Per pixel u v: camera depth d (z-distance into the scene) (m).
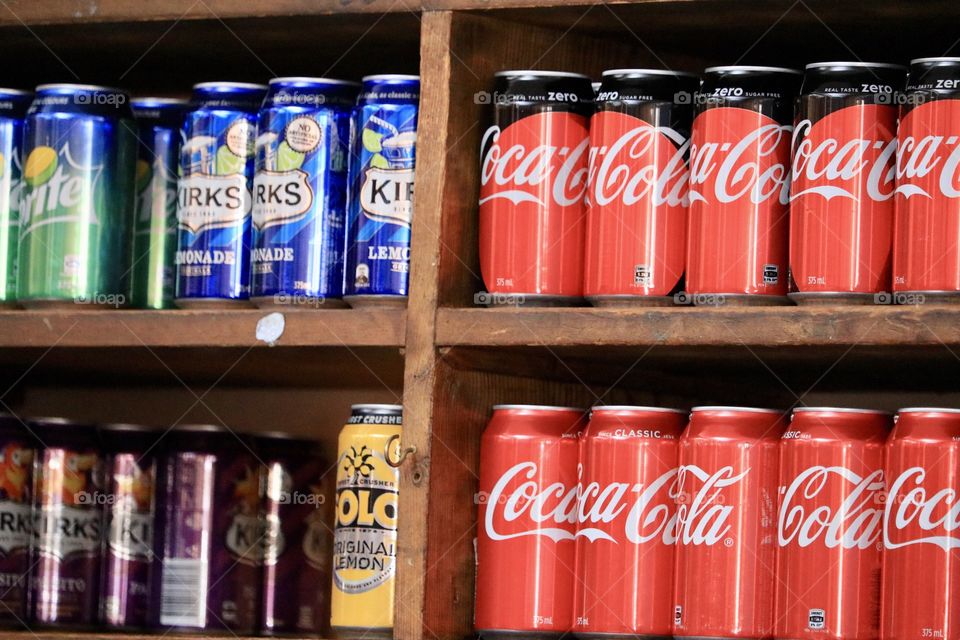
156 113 2.11
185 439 2.06
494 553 1.81
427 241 1.84
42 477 2.07
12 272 2.06
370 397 2.33
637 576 1.76
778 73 1.77
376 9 1.90
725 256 1.74
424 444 1.81
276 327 1.89
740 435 1.74
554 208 1.83
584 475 1.80
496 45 1.91
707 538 1.72
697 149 1.77
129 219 2.07
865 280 1.69
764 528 1.72
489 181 1.86
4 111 2.07
